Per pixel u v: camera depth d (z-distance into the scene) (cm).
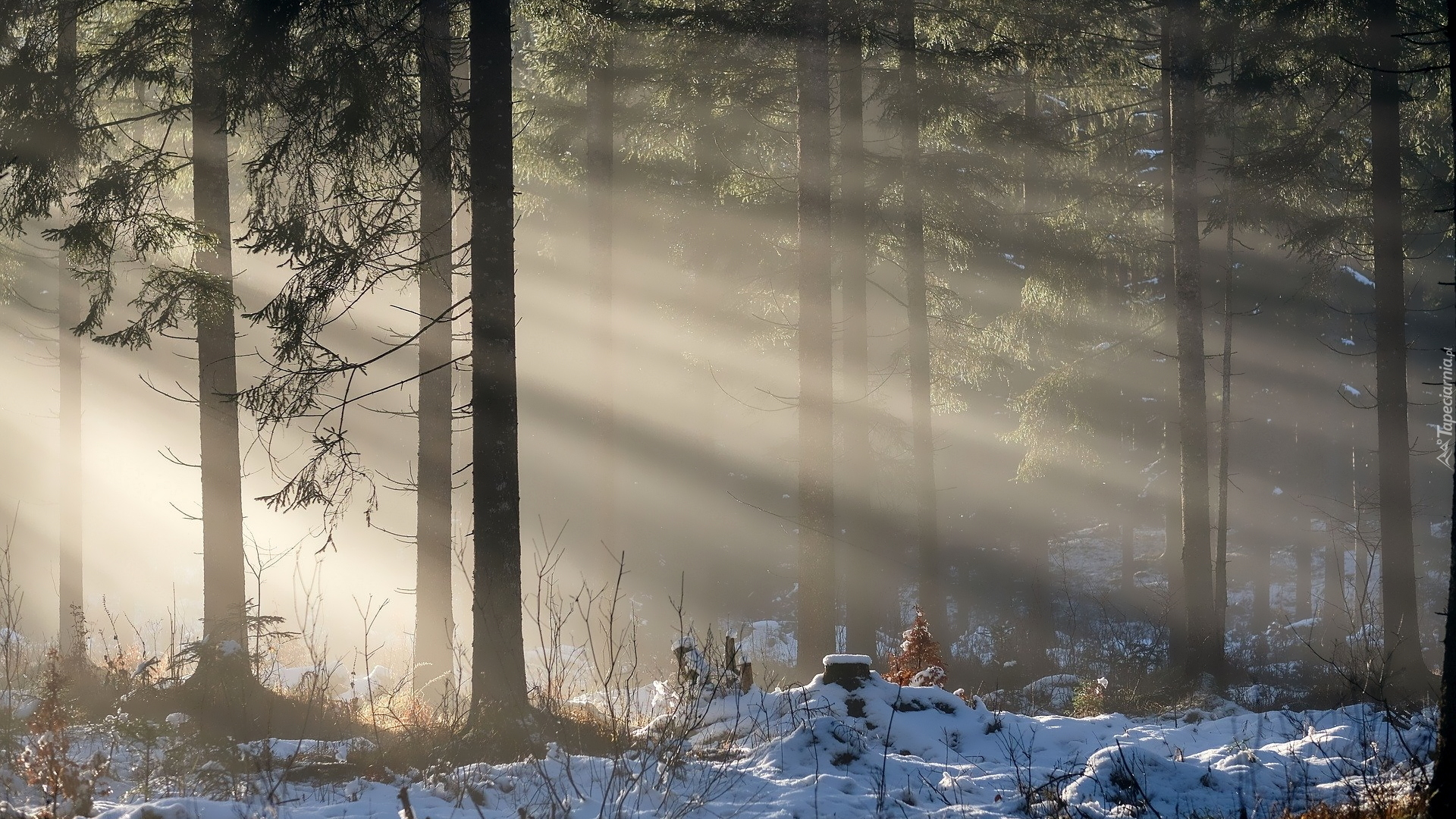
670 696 1214
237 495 1377
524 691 1100
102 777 914
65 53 1423
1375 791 795
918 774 965
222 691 1241
